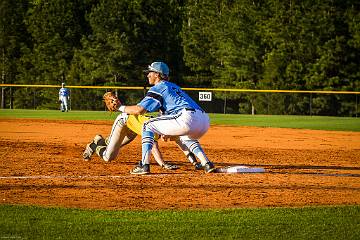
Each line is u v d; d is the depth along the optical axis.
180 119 25.28
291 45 120.06
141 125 26.41
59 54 140.00
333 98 114.44
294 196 21.95
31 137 44.12
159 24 136.00
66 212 18.83
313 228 17.47
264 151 37.22
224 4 132.00
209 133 52.88
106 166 28.30
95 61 131.62
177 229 17.16
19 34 146.88
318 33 119.06
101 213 18.83
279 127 63.03
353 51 117.88
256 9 125.12
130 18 134.00
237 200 21.16
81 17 142.00
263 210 19.56
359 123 72.62
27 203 20.12
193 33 132.50
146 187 22.98
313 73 117.06
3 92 140.12
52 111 100.00
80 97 117.06
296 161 32.12
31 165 28.28
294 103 113.31
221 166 29.50
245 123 70.50
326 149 39.41
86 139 43.16
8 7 146.00
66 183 23.59
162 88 25.53
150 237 16.34
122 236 16.39
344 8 120.19
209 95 106.06
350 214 19.16
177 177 25.23
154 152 27.86
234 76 128.12
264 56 123.19
